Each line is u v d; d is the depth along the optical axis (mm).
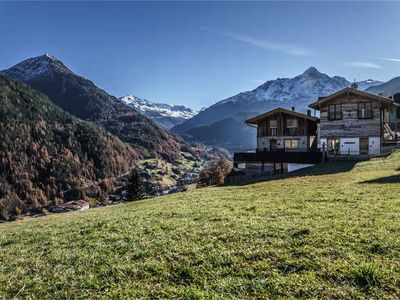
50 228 15758
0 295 7293
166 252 8930
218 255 8266
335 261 7391
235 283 6801
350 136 49812
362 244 8281
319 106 51719
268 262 7727
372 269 6645
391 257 7430
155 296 6613
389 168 29891
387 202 13531
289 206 14336
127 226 12852
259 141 57938
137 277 7602
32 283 7812
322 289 6328
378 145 48375
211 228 11000
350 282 6512
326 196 16609
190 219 13070
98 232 12469
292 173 37844
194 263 8008
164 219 13648
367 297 5957
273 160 48594
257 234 9812
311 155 45875
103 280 7543
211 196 22250
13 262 9719
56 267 8750
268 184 27141
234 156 51938
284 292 6328
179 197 24891
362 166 35125
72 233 13148
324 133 51156
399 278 6402
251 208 14547
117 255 9148
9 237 14531
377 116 48531
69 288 7324
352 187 19391
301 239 8977
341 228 9727
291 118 55688
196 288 6773
